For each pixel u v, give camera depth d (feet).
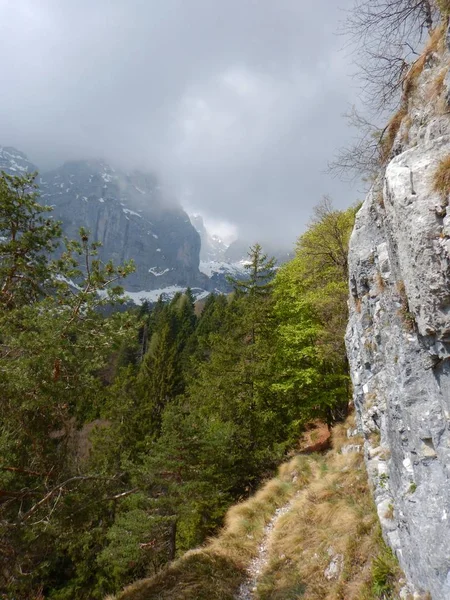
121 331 24.08
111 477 27.53
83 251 24.50
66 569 61.62
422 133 17.44
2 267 25.98
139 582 33.14
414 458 15.69
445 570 12.94
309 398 49.80
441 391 13.84
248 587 27.89
